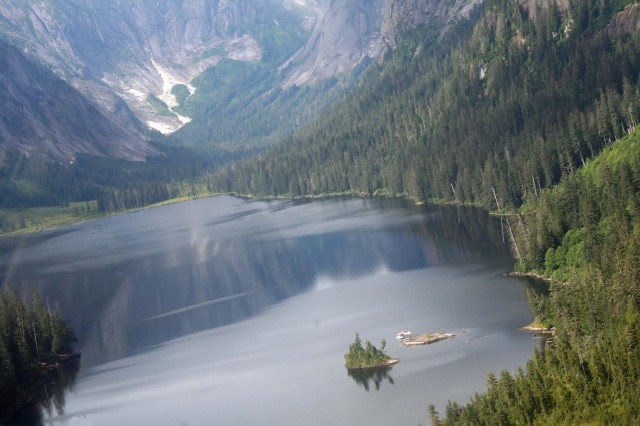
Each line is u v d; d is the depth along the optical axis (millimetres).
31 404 180500
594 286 150375
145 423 152625
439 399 136625
